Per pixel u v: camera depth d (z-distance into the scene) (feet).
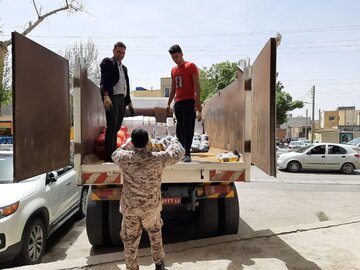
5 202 15.43
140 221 12.72
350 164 56.34
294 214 27.14
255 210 28.45
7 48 53.01
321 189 39.60
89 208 17.84
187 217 24.39
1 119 76.69
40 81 15.01
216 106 26.05
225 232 18.70
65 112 18.06
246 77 16.43
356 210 28.60
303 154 57.62
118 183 15.79
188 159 17.54
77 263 14.40
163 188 16.84
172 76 19.53
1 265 15.88
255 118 18.16
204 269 13.89
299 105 147.95
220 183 17.10
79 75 15.80
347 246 16.46
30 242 16.55
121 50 18.51
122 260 14.65
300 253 15.57
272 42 14.49
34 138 14.44
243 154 16.56
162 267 13.38
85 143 16.98
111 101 18.20
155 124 27.78
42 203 17.47
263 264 14.39
